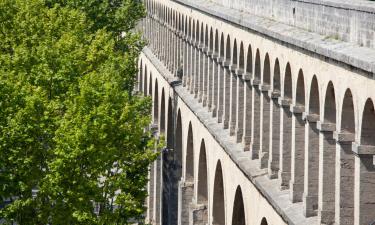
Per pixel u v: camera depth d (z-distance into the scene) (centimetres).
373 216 10688
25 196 13438
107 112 13638
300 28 13000
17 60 15538
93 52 17075
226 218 16825
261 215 14000
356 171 10719
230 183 16388
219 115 18200
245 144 15838
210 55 19250
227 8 18300
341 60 10769
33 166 13450
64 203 13375
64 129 13388
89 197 13425
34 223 13375
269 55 14162
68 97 14250
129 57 19562
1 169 13375
